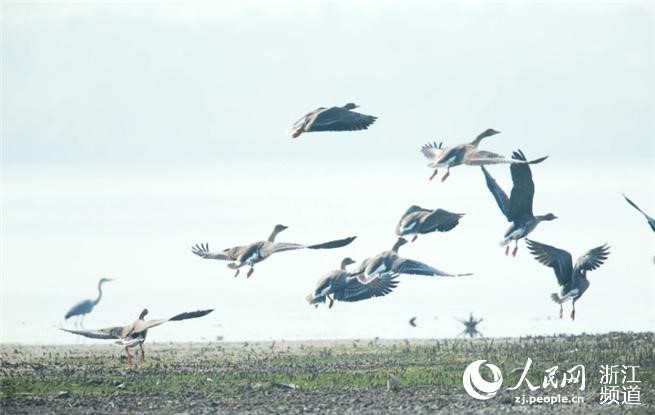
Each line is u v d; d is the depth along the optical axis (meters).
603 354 55.75
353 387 51.03
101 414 47.06
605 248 46.34
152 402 48.84
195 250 42.78
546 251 45.72
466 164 42.50
